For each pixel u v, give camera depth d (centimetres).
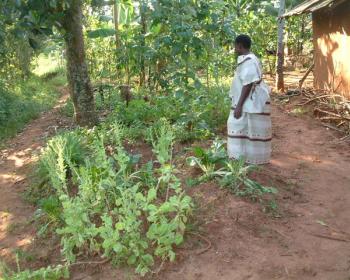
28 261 430
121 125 738
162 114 809
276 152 674
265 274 373
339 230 446
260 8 1377
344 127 789
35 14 531
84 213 404
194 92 829
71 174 585
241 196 486
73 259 400
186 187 513
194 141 700
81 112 816
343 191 539
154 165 609
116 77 1162
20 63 1470
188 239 418
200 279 369
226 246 409
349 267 383
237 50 536
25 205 566
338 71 945
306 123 841
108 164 469
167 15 714
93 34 960
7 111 1043
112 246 390
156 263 391
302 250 408
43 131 920
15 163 741
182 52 709
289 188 536
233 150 558
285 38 1719
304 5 994
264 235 429
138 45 850
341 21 916
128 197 428
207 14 731
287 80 1388
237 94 550
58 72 1836
